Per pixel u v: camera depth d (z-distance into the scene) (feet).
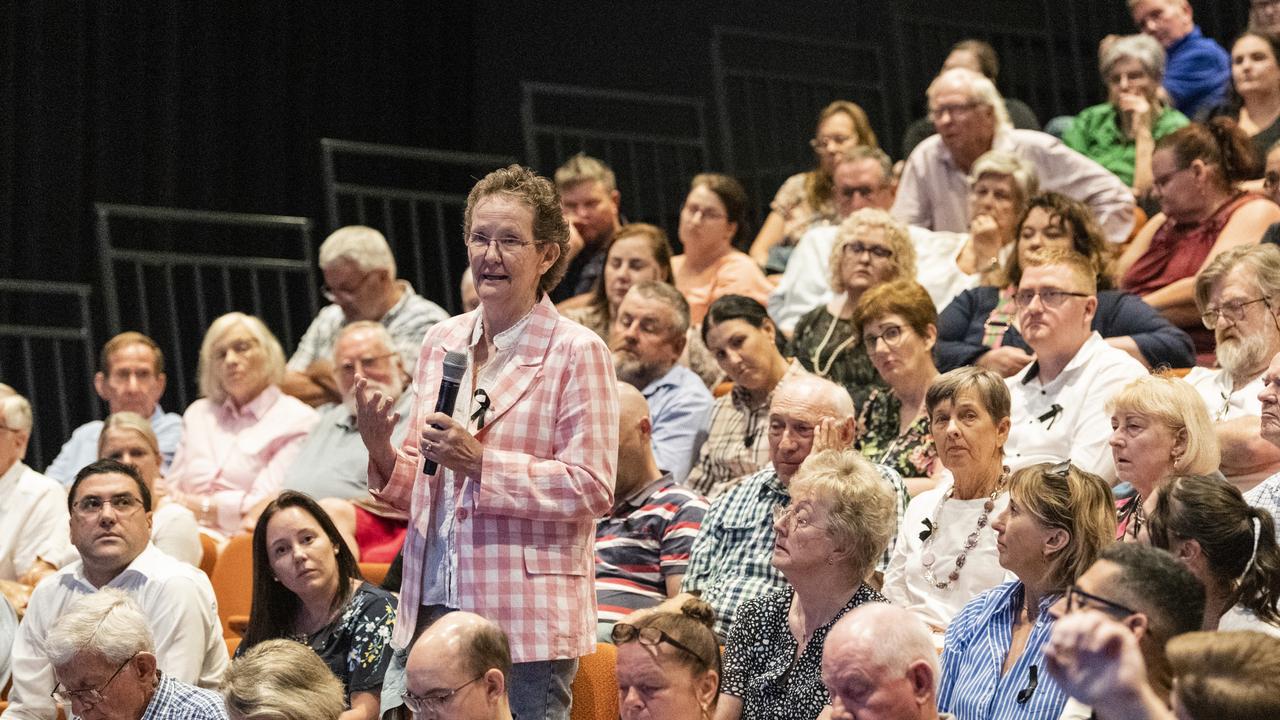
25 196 38.34
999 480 18.53
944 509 18.62
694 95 42.63
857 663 12.35
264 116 42.06
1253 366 19.99
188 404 40.42
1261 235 24.68
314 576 19.13
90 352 36.65
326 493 26.27
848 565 15.87
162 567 20.67
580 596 14.85
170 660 20.17
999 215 26.96
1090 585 11.60
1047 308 20.66
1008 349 23.03
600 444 14.70
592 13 44.55
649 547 20.66
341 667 18.85
